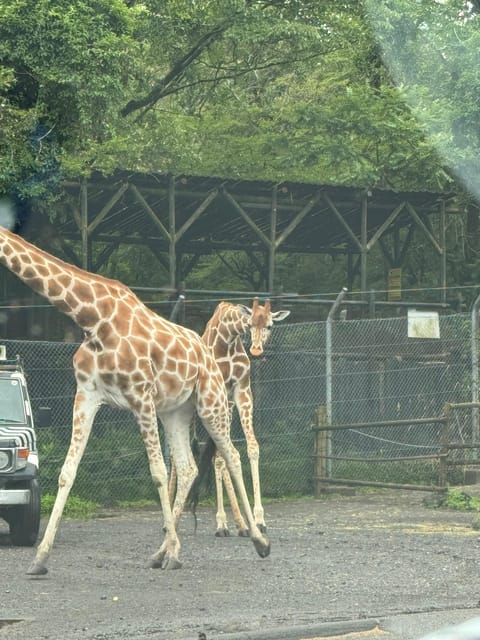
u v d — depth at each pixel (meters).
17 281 25.08
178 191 22.36
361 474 20.02
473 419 19.38
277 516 16.22
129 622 7.92
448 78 25.45
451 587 9.56
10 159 18.61
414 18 25.34
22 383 14.01
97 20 19.52
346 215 25.67
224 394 11.54
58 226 25.19
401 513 16.44
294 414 19.91
